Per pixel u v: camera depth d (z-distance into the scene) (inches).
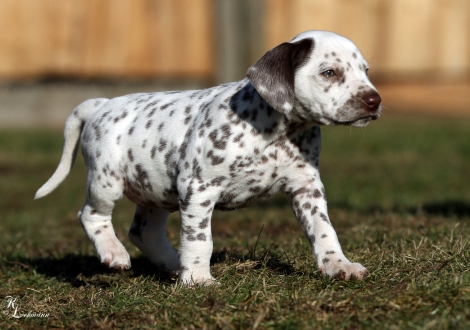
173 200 325.4
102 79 936.9
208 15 927.7
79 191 662.5
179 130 312.8
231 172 296.2
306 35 305.7
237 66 935.7
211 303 259.9
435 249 322.7
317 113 293.6
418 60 997.8
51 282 335.3
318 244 297.4
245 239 410.3
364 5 967.6
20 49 917.8
